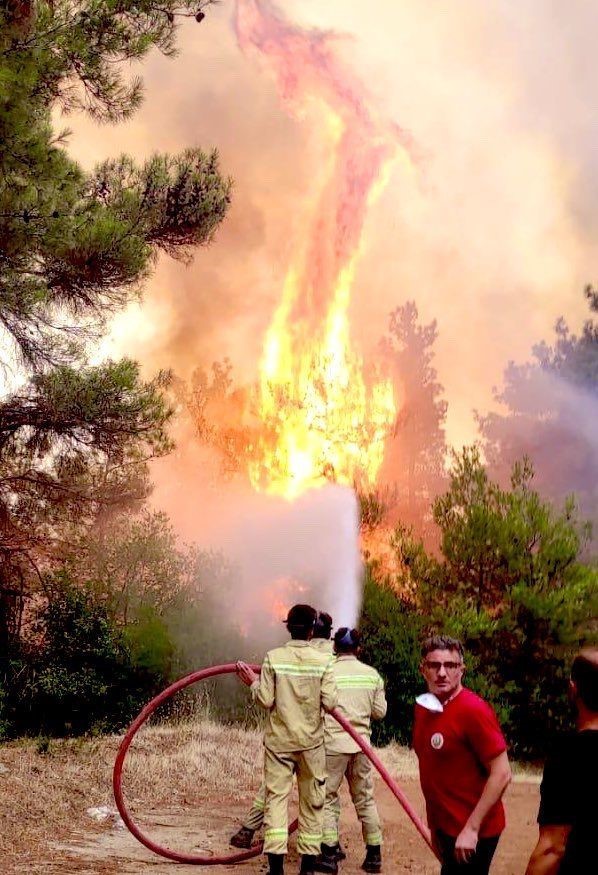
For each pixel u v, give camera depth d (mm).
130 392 12984
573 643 15680
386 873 6578
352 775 6723
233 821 7988
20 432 13703
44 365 12969
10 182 10586
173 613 15125
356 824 8188
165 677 13492
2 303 11539
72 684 11883
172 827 7609
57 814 7559
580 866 2832
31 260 11938
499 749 3947
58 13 11008
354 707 6773
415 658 14461
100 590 14555
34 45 10578
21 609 13562
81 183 12547
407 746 14070
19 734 11594
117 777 6527
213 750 10578
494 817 3990
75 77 11891
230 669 6551
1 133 10320
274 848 5977
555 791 2910
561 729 15586
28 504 14258
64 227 11328
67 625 12516
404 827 8102
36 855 6402
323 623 7223
